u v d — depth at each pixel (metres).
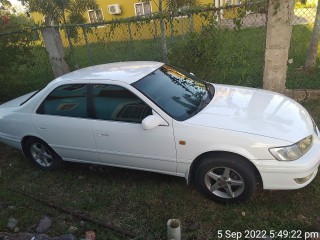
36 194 4.49
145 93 3.97
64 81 4.50
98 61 9.75
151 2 15.76
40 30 7.80
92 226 3.74
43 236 3.50
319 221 3.45
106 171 4.85
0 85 8.16
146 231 3.59
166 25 7.13
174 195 4.08
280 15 5.63
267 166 3.44
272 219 3.54
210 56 6.49
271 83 6.20
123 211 3.95
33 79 9.02
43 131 4.69
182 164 3.86
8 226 3.85
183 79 4.60
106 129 4.14
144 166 4.17
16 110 4.95
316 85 6.81
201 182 3.83
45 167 5.04
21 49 7.88
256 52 7.75
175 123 3.76
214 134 3.59
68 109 4.45
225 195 3.80
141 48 9.14
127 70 4.49
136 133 3.96
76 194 4.41
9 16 8.88
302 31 11.20
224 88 4.68
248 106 4.02
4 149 6.02
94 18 17.33
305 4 14.62
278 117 3.79
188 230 3.53
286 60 5.96
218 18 6.63
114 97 4.12
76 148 4.53
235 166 3.56
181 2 11.23
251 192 3.63
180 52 6.59
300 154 3.44
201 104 4.14
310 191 3.88
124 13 16.78
